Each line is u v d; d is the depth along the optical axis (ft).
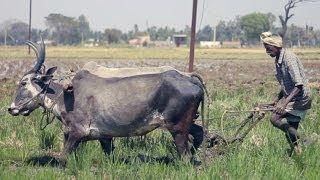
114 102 32.76
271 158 32.83
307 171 31.45
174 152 34.76
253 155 34.09
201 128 34.06
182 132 32.63
